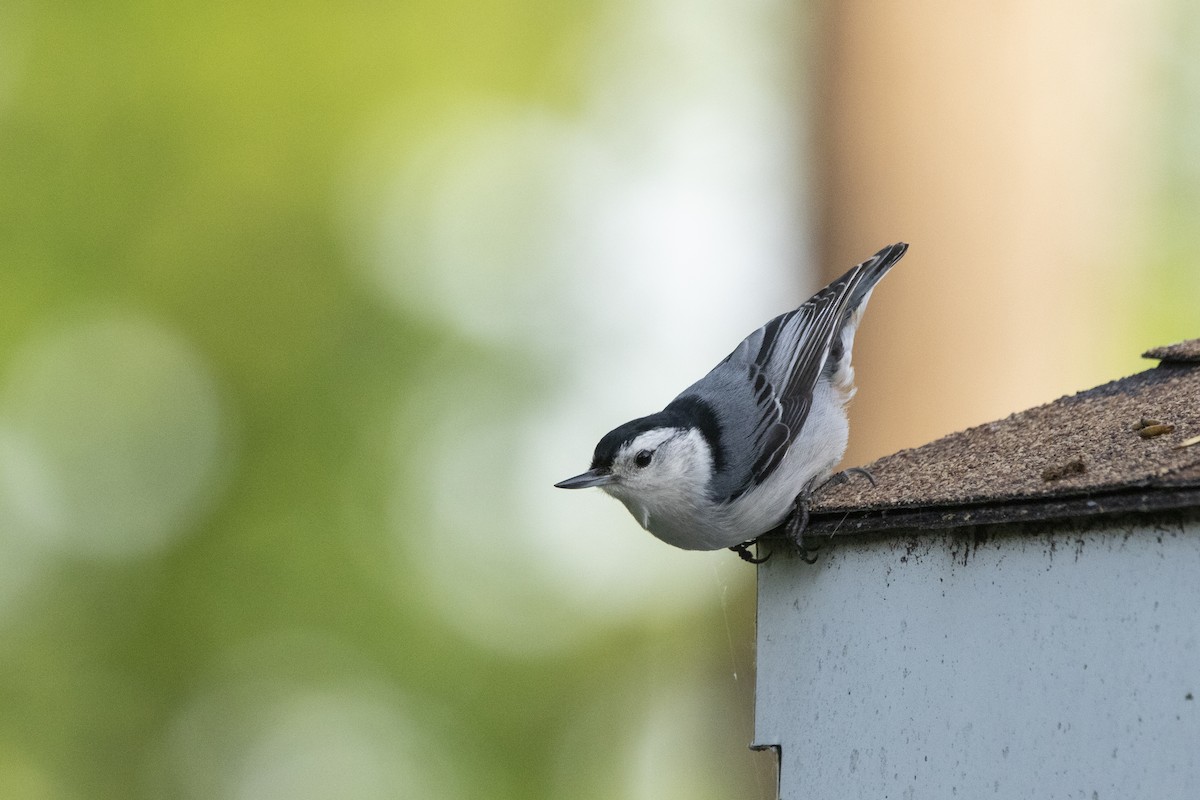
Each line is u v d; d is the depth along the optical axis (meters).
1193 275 11.09
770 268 12.03
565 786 12.32
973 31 10.80
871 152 10.92
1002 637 4.55
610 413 12.41
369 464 12.84
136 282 13.70
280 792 12.36
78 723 12.86
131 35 14.06
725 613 12.36
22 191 13.77
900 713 5.00
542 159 13.38
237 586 12.88
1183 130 11.27
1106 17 10.87
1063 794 4.27
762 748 5.87
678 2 13.26
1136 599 4.06
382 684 12.36
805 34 11.61
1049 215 10.85
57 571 13.21
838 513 5.40
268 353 13.38
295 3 14.12
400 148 13.78
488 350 12.82
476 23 14.09
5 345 13.36
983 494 4.57
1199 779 3.84
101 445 13.47
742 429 6.26
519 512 12.46
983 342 10.74
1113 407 5.45
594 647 12.53
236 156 13.84
